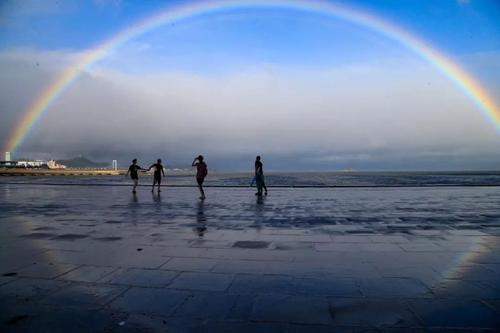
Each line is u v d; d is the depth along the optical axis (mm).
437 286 4488
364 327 3402
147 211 12070
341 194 18906
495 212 11453
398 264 5480
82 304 3986
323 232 8109
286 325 3451
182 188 24688
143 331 3361
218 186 26062
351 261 5656
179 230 8438
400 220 9828
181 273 5066
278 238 7449
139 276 4945
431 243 6934
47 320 3596
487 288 4418
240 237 7570
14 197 17938
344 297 4137
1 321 3580
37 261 5727
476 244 6844
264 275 4957
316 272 5086
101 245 6859
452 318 3576
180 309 3830
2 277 4934
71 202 15320
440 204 13867
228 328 3402
